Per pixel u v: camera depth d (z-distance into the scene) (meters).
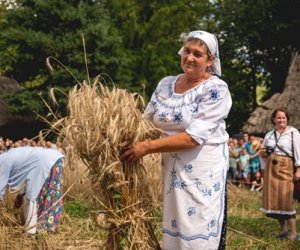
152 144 3.91
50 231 6.89
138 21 36.53
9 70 27.81
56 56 25.50
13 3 28.55
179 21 35.44
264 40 36.25
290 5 34.75
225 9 36.97
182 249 3.90
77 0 26.98
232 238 6.79
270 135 7.57
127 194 4.07
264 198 7.54
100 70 25.17
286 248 6.58
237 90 37.09
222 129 3.97
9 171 6.87
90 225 6.82
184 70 3.98
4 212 7.07
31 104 24.91
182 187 3.92
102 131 3.98
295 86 21.69
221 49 37.59
